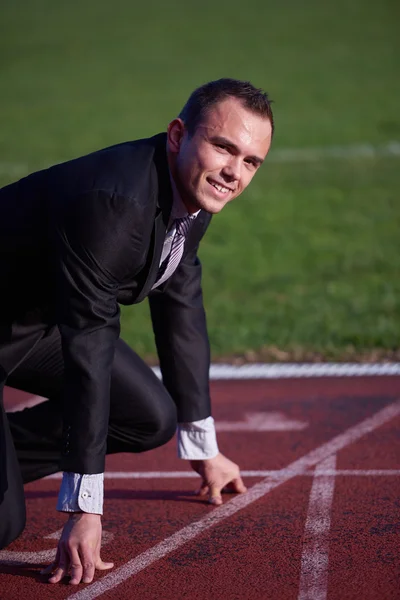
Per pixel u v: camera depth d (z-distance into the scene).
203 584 6.19
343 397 10.80
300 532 7.06
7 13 74.12
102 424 5.66
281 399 10.84
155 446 7.03
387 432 9.59
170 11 72.62
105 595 6.03
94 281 5.49
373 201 24.61
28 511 7.79
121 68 53.00
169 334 7.02
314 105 40.62
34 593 6.06
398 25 62.66
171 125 5.63
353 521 7.26
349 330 13.43
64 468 5.69
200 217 6.23
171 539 7.01
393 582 6.14
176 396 7.25
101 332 5.61
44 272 6.01
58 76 51.47
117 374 6.64
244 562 6.54
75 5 76.69
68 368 5.64
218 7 73.75
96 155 5.71
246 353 12.66
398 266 17.89
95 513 5.77
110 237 5.38
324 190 26.25
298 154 31.45
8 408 10.84
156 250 5.67
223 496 7.91
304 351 12.66
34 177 5.97
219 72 50.28
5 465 5.95
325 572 6.32
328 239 20.67
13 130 37.91
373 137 33.59
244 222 22.75
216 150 5.51
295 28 63.50
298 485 8.15
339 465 8.67
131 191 5.42
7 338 6.22
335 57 53.09
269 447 9.27
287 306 15.16
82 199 5.44
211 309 15.14
